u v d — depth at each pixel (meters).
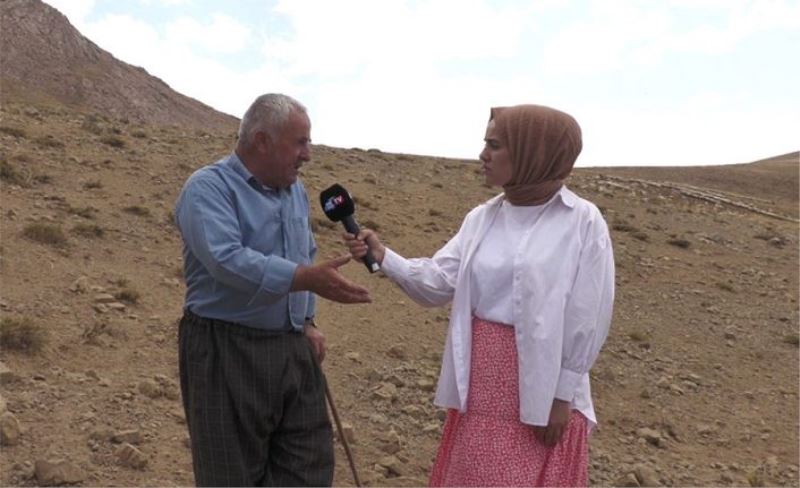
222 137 22.38
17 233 10.26
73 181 13.76
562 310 3.43
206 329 3.57
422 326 10.13
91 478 5.23
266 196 3.58
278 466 3.70
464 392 3.59
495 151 3.53
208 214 3.42
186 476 5.47
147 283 9.77
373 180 19.39
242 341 3.55
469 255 3.62
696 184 58.50
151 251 11.03
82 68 103.25
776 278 16.22
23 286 8.68
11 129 16.50
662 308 13.09
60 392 6.40
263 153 3.52
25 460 5.31
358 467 6.21
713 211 26.14
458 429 3.66
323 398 3.82
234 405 3.55
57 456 5.42
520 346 3.46
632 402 8.92
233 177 3.53
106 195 13.30
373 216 15.80
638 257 16.19
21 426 5.73
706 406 9.16
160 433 6.07
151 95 105.69
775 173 65.94
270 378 3.57
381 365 8.54
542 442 3.53
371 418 7.21
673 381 9.78
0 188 12.32
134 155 16.89
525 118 3.48
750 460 7.81
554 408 3.47
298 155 3.54
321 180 18.22
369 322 9.92
